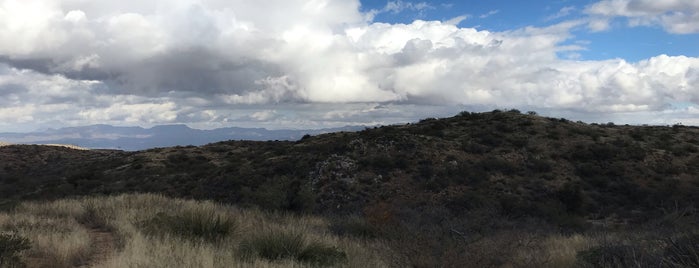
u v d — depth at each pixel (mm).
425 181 40906
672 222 9531
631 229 15188
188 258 7363
